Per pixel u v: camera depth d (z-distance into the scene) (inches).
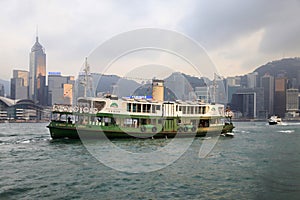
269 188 828.6
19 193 761.0
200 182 886.4
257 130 3782.0
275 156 1379.2
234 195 767.7
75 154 1337.4
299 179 919.0
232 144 1897.1
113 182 869.2
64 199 719.7
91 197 737.0
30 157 1263.5
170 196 756.6
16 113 7539.4
